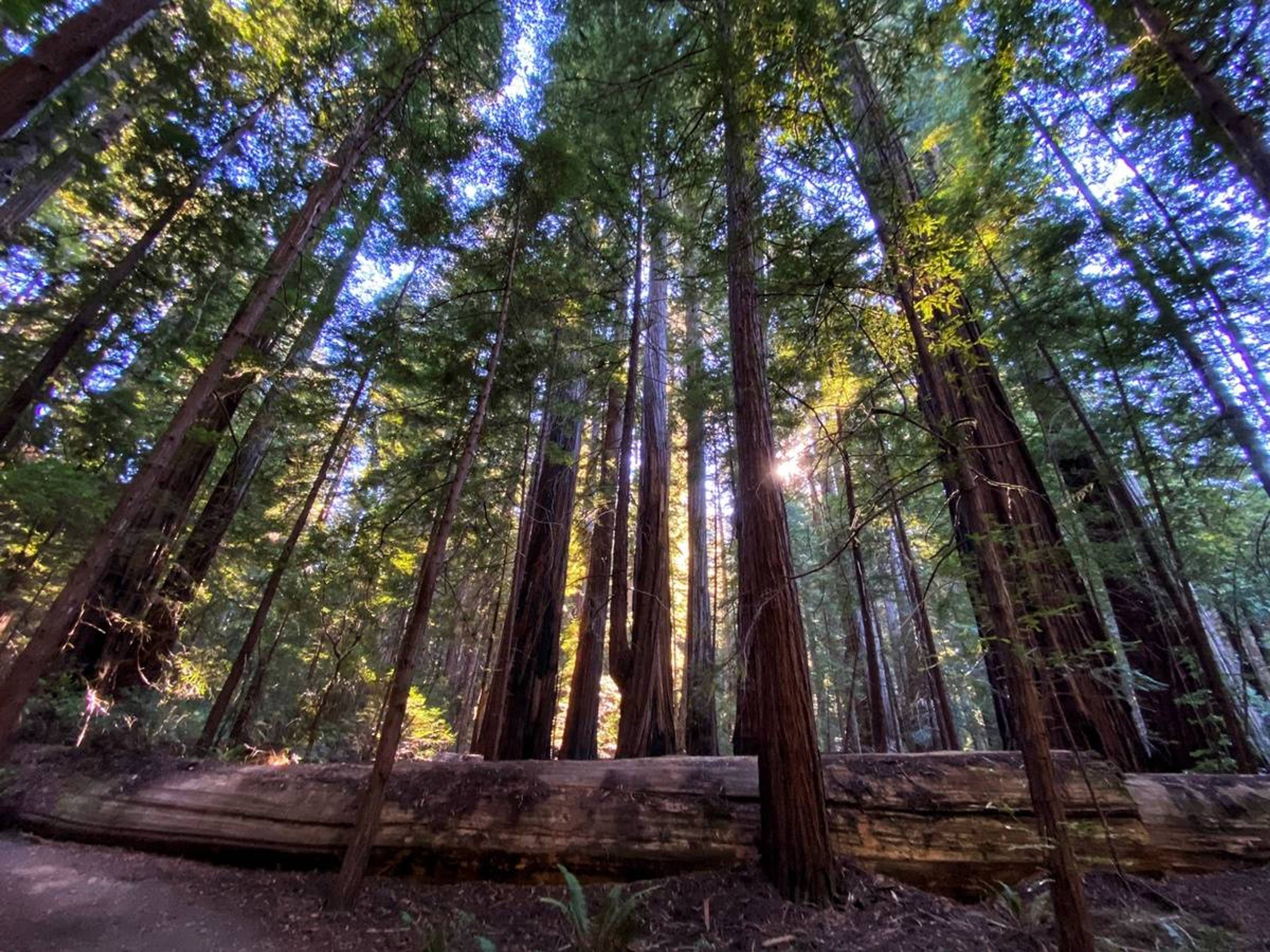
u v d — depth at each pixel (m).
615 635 6.34
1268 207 3.84
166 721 6.51
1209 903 3.38
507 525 7.67
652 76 5.11
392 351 6.61
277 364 6.58
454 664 14.44
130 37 3.78
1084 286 6.22
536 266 6.55
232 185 6.20
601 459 9.02
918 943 2.97
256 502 8.21
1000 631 2.66
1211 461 6.07
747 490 4.12
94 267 6.72
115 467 7.54
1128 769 4.52
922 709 10.27
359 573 6.68
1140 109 5.19
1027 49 5.12
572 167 6.10
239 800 4.46
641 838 3.98
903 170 4.47
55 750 5.32
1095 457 6.67
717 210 4.95
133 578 6.73
